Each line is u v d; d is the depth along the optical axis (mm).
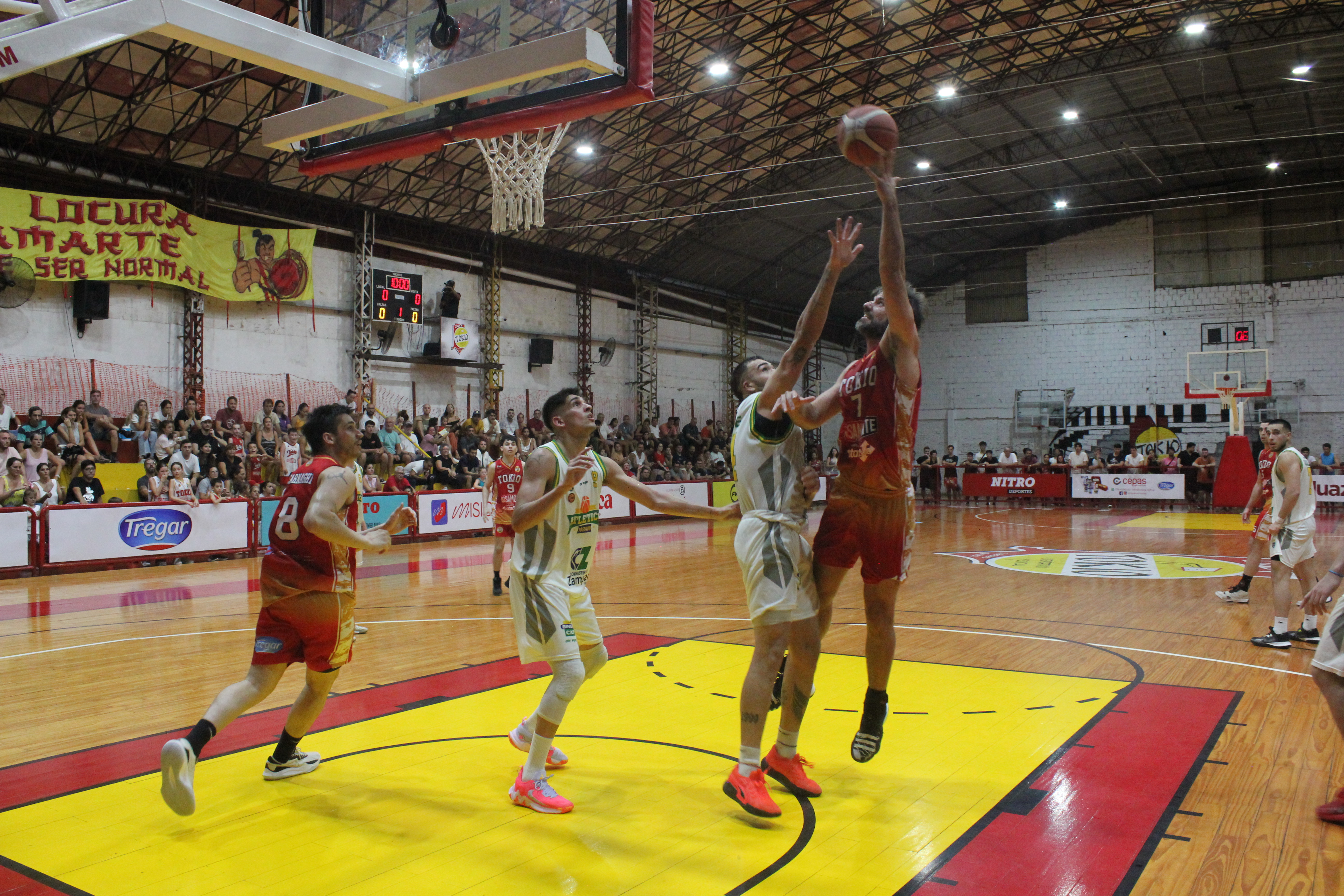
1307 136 25578
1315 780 3664
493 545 14375
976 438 32000
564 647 3492
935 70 21328
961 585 9977
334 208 18688
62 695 5355
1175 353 29078
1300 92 23141
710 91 18422
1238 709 4777
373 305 19250
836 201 25984
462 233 21250
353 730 4508
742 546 3529
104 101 14336
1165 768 3832
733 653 6402
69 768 3979
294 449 15633
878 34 19016
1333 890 2682
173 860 2951
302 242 17750
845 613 8211
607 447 20453
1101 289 30156
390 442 17422
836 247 3240
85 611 8586
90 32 3645
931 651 6410
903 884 2742
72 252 14680
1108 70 21453
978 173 25766
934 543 14945
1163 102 23594
